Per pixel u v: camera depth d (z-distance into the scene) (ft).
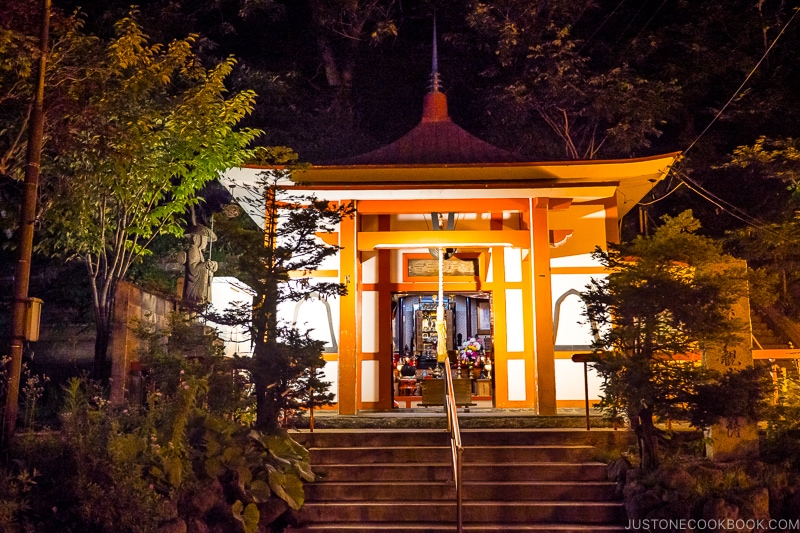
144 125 36.88
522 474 31.27
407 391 48.83
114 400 30.60
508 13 78.02
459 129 48.98
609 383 30.60
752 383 29.04
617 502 29.48
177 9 69.51
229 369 32.58
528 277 47.14
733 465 29.58
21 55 32.35
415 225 47.16
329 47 83.41
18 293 24.99
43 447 24.29
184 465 25.53
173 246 59.31
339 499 30.32
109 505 22.12
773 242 55.47
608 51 78.89
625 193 49.21
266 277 32.40
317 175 42.75
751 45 73.61
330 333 44.62
